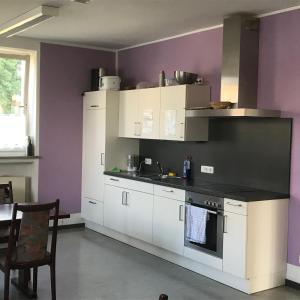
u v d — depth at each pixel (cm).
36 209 354
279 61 436
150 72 616
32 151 630
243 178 475
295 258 427
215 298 399
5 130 621
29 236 359
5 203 458
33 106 630
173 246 486
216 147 509
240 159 479
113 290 416
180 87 505
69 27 539
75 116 659
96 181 629
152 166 614
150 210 520
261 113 421
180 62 562
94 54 669
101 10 455
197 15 464
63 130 649
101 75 633
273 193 430
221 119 502
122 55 674
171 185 485
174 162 575
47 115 635
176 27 523
